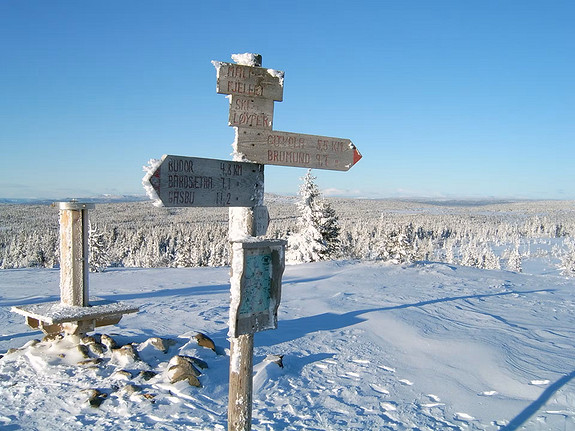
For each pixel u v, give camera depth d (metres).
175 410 5.02
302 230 30.59
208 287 16.70
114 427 4.60
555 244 144.00
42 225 161.88
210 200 3.37
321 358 7.21
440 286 16.20
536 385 5.94
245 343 3.52
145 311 10.80
